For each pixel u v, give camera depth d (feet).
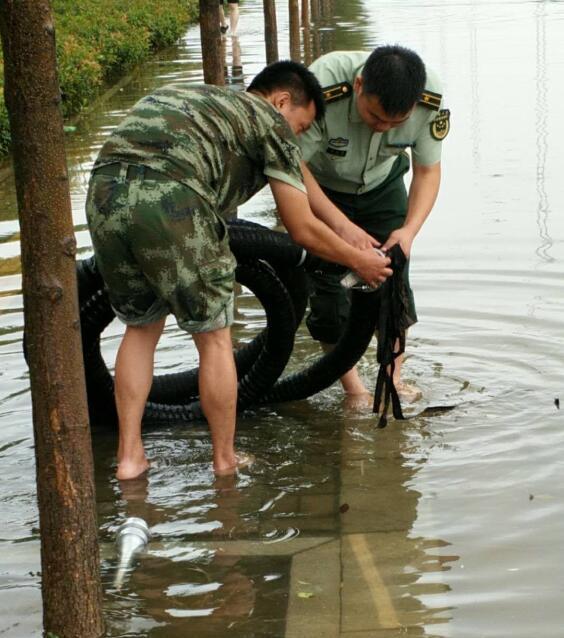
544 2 82.89
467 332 19.72
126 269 14.10
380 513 13.41
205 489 14.46
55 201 10.08
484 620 10.92
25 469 15.10
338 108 15.89
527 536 12.59
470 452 15.11
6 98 10.00
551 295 21.38
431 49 59.16
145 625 11.03
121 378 14.87
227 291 14.17
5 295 22.40
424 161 16.49
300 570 12.08
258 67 55.52
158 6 74.13
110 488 14.60
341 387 18.35
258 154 14.29
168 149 13.67
